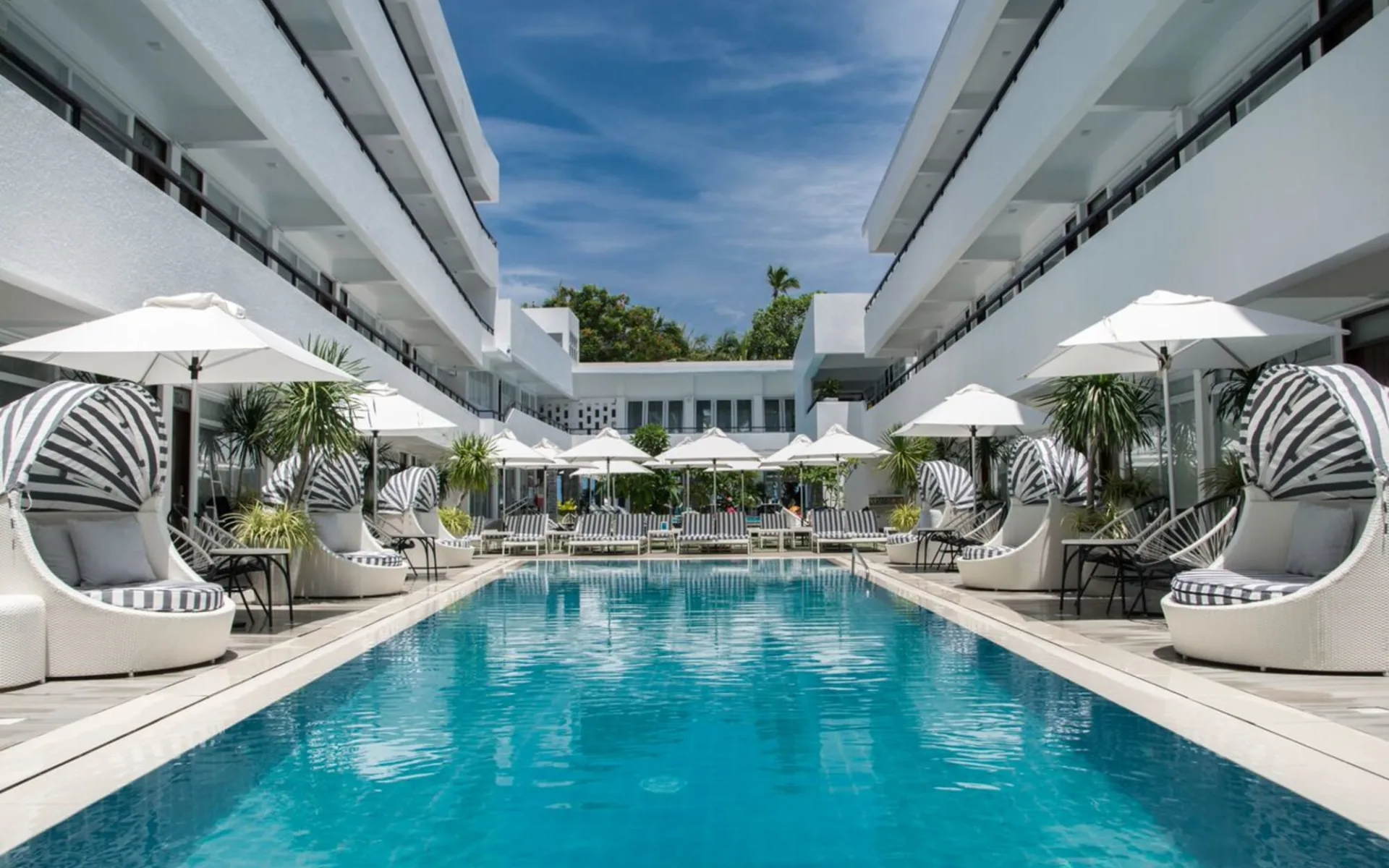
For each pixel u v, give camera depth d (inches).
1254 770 158.6
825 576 584.7
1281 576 258.4
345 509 482.3
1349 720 185.0
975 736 193.8
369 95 748.6
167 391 461.4
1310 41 301.0
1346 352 368.2
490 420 1086.4
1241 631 234.7
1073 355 367.9
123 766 172.1
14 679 229.0
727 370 1699.1
